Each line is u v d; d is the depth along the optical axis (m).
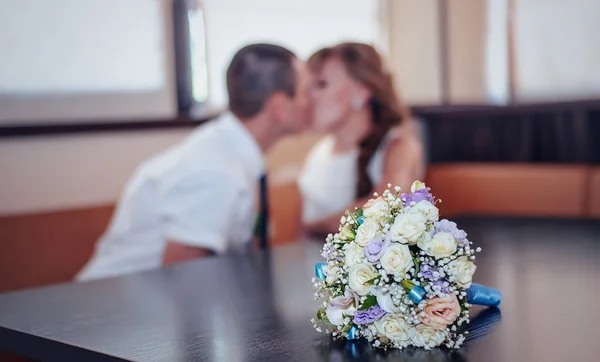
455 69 4.21
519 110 3.96
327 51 2.96
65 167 3.00
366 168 3.04
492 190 3.71
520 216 2.80
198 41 3.45
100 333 1.49
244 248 2.56
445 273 1.24
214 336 1.42
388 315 1.26
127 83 3.22
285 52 2.60
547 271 1.87
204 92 3.49
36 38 2.95
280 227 3.48
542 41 3.94
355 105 2.98
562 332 1.34
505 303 1.57
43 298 1.83
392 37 4.23
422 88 4.25
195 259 2.32
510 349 1.25
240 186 2.41
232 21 3.56
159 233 2.51
